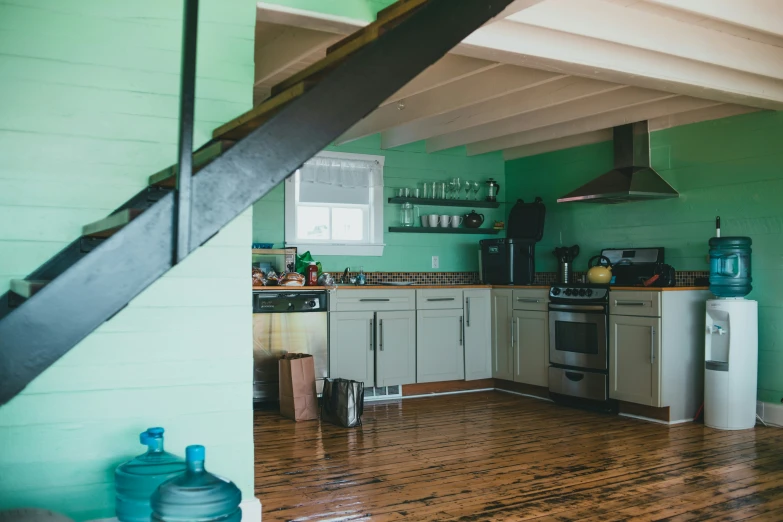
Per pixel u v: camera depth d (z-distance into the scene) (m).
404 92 4.78
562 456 4.26
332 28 3.32
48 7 2.78
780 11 3.55
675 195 5.60
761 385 5.12
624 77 3.95
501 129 6.07
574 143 6.57
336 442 4.64
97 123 2.85
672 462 4.11
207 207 1.75
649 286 5.33
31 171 2.75
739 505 3.35
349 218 6.71
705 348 5.12
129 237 1.68
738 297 5.09
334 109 1.88
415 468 4.02
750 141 5.13
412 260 6.96
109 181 2.87
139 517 2.55
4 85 2.72
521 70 4.51
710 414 5.03
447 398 6.28
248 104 3.13
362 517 3.22
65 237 2.79
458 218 7.05
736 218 5.24
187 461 2.32
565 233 6.78
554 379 5.95
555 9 3.32
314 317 5.87
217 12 3.08
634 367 5.27
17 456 2.68
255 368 5.69
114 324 2.85
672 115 5.67
